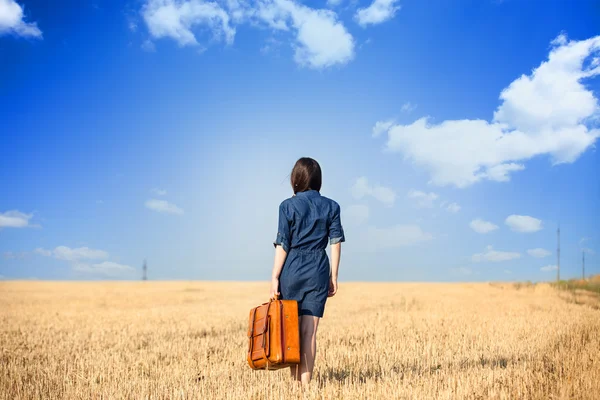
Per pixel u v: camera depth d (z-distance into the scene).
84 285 60.62
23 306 22.58
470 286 44.56
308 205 5.51
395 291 33.53
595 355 7.27
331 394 5.25
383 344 9.33
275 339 5.04
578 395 5.23
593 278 30.73
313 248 5.48
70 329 13.04
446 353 8.30
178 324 14.02
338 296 27.19
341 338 10.47
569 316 13.84
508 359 7.72
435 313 15.49
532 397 5.21
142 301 26.62
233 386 6.13
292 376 5.63
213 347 9.70
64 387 6.57
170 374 7.17
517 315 14.38
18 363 8.32
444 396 5.26
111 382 6.73
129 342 10.59
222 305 22.97
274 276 5.44
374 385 5.64
